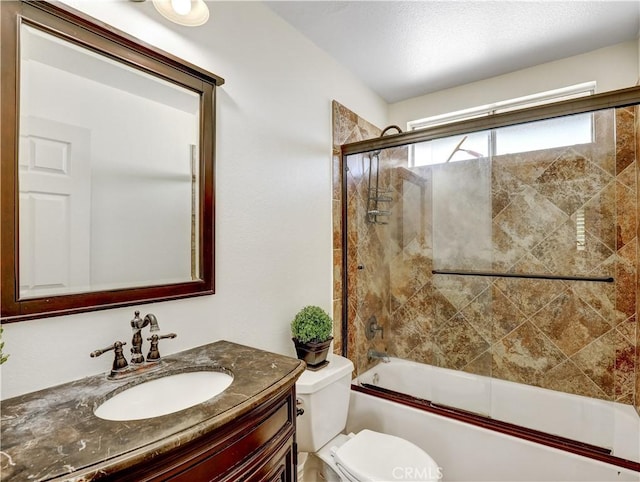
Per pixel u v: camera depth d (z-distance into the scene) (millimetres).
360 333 2371
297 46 1849
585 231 2016
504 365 2266
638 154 1805
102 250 1044
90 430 700
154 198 1179
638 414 1802
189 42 1295
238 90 1491
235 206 1470
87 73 1008
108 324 1049
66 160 966
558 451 1507
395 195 2613
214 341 1373
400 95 2711
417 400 2098
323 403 1540
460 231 2400
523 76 2301
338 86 2197
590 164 1975
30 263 892
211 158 1349
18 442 656
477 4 1646
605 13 1713
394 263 2654
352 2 1625
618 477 1377
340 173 2221
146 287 1141
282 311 1727
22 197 879
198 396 1060
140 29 1139
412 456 1439
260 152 1604
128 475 615
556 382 2107
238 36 1497
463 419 1782
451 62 2207
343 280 2238
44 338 916
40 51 911
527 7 1667
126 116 1103
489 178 2287
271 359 1144
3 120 843
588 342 2018
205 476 734
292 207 1805
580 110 1694
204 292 1320
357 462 1401
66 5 950
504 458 1622
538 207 2148
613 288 1947
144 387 1000
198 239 1312
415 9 1686
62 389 913
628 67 1976
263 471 888
